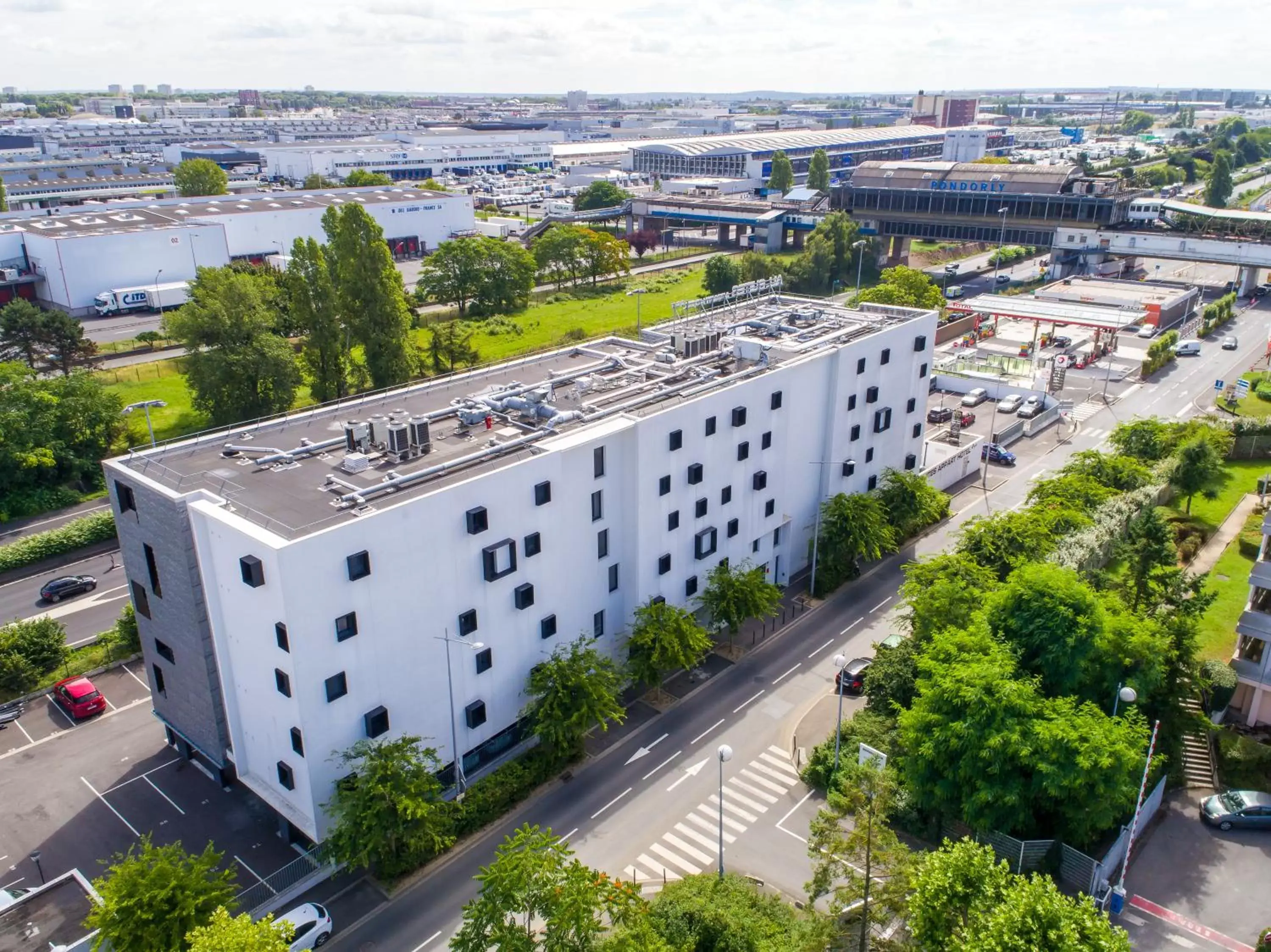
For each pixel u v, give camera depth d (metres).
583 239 194.00
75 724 59.69
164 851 40.34
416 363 114.62
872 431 80.12
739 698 61.53
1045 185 186.38
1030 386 119.19
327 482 49.97
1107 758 41.28
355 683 45.97
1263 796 49.19
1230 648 62.22
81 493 95.06
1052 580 50.44
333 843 43.81
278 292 129.12
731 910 39.81
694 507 63.34
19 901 39.69
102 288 164.25
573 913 35.59
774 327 80.94
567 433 56.59
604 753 56.41
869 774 38.12
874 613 71.56
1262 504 85.19
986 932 33.28
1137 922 43.00
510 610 52.84
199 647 48.84
